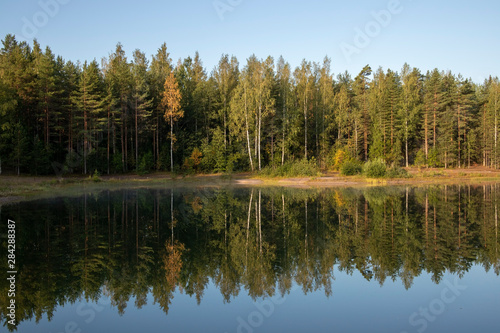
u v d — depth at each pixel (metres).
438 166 58.84
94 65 48.66
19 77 42.50
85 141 44.06
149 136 53.50
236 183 40.81
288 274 10.61
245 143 51.81
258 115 48.47
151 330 7.25
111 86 45.94
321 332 7.08
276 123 51.47
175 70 60.72
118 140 51.16
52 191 31.61
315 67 55.91
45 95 41.62
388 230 15.95
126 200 26.64
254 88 47.88
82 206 23.39
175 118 48.56
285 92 49.94
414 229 16.09
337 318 7.76
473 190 32.06
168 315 8.02
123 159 49.16
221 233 15.80
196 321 7.67
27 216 19.56
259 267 11.21
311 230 16.20
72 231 16.11
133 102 48.19
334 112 57.81
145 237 15.03
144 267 11.19
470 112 65.25
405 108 57.34
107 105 45.22
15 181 35.69
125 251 12.92
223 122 53.75
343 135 61.16
